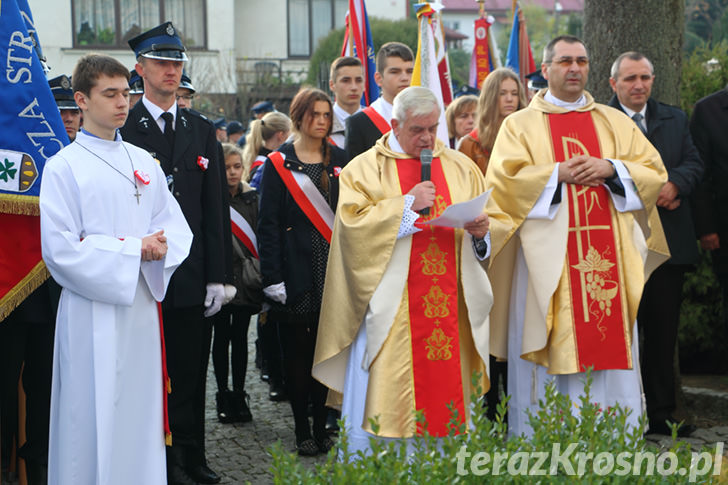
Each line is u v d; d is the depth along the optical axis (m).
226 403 5.72
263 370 6.96
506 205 4.43
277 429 5.54
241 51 24.28
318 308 4.95
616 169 4.36
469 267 4.08
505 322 4.60
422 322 3.97
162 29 4.41
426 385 3.94
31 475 4.12
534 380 4.44
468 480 2.44
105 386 3.50
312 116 5.00
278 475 2.45
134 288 3.47
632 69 5.08
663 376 5.21
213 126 4.61
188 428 4.38
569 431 2.71
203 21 22.50
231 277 4.55
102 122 3.63
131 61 21.81
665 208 5.11
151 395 3.71
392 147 4.17
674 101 5.75
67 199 3.53
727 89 5.42
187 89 5.61
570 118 4.57
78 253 3.43
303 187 4.98
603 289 4.35
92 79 3.59
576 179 4.34
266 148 7.05
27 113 3.88
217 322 5.67
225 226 4.56
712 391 5.64
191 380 4.39
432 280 3.99
